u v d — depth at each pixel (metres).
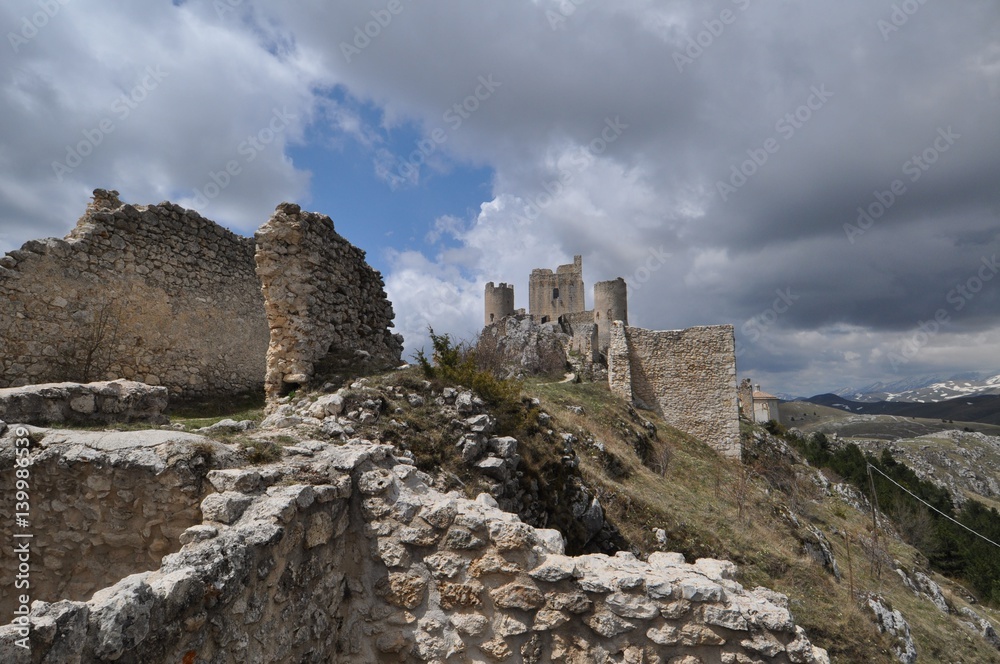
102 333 12.02
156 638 2.80
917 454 82.00
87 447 4.90
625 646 4.08
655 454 21.09
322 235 11.60
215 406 14.01
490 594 4.33
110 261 12.41
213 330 15.00
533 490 9.44
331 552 4.50
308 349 10.66
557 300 70.94
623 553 4.89
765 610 4.11
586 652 4.07
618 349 26.80
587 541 10.47
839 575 15.76
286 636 3.86
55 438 5.03
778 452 31.08
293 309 10.57
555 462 10.45
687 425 26.81
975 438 90.25
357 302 13.26
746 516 15.80
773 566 13.12
